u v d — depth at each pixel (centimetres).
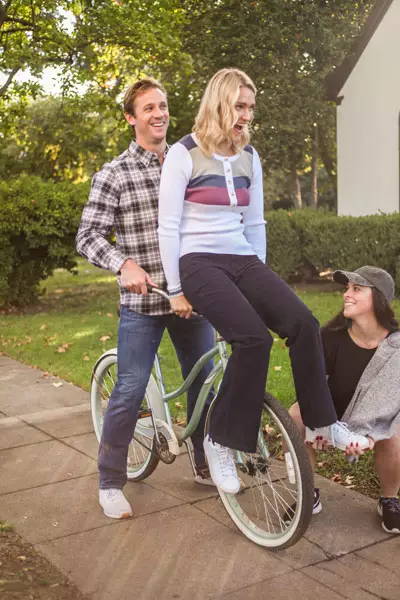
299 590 288
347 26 1638
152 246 345
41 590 289
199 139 305
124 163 344
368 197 1437
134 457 419
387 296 334
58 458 446
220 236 308
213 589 291
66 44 1109
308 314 292
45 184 1120
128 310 350
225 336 300
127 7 1131
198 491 389
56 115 1622
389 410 321
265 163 1750
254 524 333
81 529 347
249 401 299
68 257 1159
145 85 339
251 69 1623
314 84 1622
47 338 862
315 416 299
